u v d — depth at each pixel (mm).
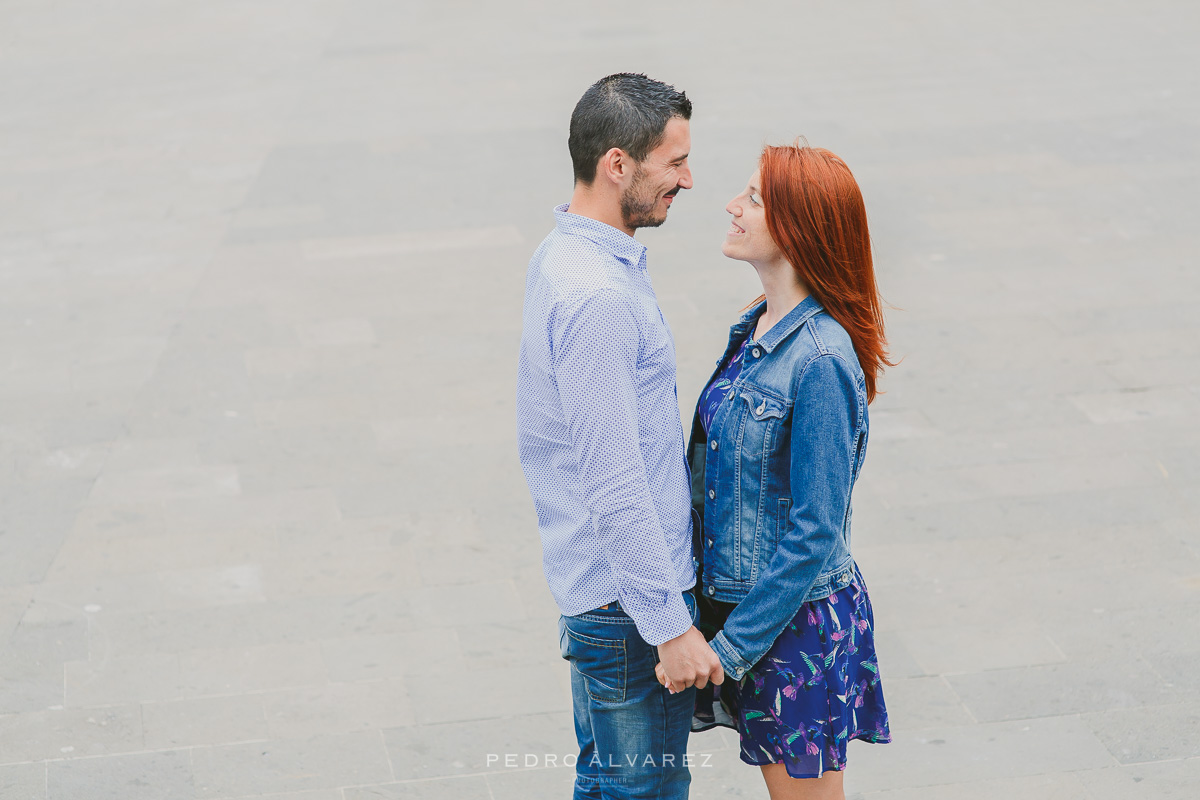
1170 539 6156
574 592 3463
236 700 5145
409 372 8297
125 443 7422
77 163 13367
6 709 5078
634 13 20141
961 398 7727
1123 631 5461
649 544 3170
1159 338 8422
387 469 7074
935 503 6574
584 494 3209
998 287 9383
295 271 10148
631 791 3650
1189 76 14914
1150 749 4734
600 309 3104
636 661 3477
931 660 5320
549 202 11609
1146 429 7254
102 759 4781
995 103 14281
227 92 16094
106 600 5871
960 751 4770
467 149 13312
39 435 7523
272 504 6715
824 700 3449
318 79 16594
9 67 17984
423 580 6012
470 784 4656
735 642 3336
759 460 3355
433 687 5230
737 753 4828
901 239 10430
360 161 13031
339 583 5996
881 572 5984
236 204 11836
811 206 3188
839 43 17625
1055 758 4707
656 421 3299
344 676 5301
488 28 19359
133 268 10320
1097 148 12531
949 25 18453
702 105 14711
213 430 7562
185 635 5594
